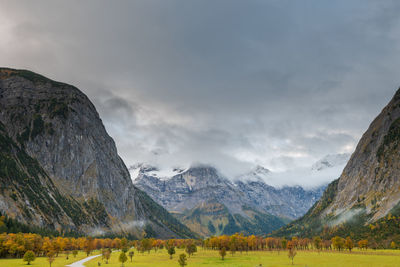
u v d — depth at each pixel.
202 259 180.12
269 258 180.50
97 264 147.62
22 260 158.50
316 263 145.75
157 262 161.12
